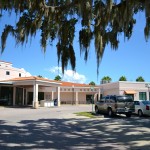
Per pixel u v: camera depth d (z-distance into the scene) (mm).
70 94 60812
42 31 10664
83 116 26312
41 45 10695
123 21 9805
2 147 10953
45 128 17828
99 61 10141
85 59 10453
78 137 14422
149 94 52500
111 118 25016
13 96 45938
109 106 27172
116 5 9875
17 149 10586
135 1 9188
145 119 23922
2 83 42469
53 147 11227
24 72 52906
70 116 26250
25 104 50625
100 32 10188
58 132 16219
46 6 10188
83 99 61031
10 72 48469
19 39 10250
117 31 10906
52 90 56562
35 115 27109
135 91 52062
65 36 10422
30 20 10266
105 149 11148
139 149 11289
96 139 13820
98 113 29719
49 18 10477
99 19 10133
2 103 44906
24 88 50750
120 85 51469
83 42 10398
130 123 20438
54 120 22641
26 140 12867
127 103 26531
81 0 9172
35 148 10883
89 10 9297
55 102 47594
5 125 18734
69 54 10406
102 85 58906
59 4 10602
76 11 10172
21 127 17969
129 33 11047
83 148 11219
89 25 10031
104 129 17547
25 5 9844
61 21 10492
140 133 15562
